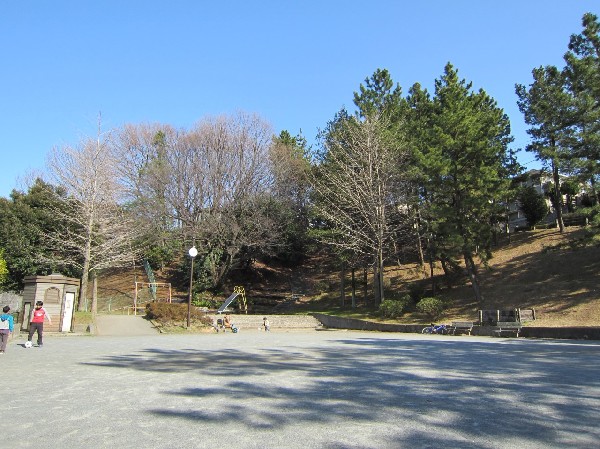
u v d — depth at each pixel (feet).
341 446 15.57
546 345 52.95
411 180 109.70
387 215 111.14
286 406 21.62
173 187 139.95
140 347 54.13
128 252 115.75
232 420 19.11
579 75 79.61
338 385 27.09
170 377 30.45
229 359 41.09
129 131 154.51
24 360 40.75
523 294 89.15
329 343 59.72
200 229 136.56
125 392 25.26
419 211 109.70
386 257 117.91
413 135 110.01
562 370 32.27
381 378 29.60
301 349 50.98
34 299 76.69
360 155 106.83
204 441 16.19
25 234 112.98
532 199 134.92
